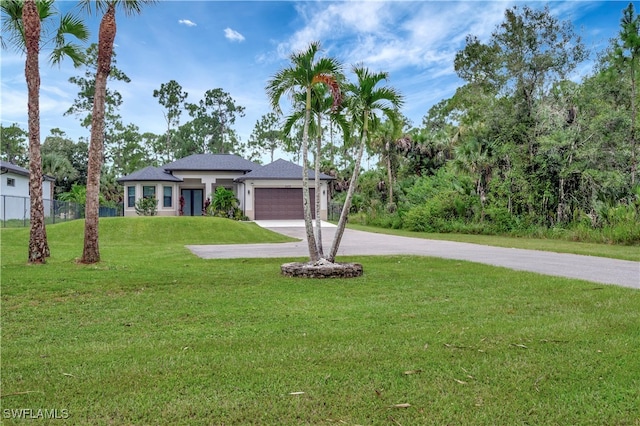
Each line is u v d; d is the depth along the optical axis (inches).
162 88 2509.8
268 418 113.4
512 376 140.1
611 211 743.7
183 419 112.5
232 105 2711.6
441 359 155.7
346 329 197.6
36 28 385.7
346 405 120.5
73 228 735.1
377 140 1344.7
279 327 201.5
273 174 1229.1
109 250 570.3
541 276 348.8
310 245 367.2
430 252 561.0
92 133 397.4
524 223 895.7
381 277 349.4
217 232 792.3
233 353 163.5
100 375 141.0
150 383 134.8
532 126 944.3
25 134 2038.6
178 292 283.1
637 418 113.9
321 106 387.9
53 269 357.7
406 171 1464.1
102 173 1791.3
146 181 1230.3
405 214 1098.1
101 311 231.9
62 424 109.5
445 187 1105.4
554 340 177.2
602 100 909.8
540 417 114.1
